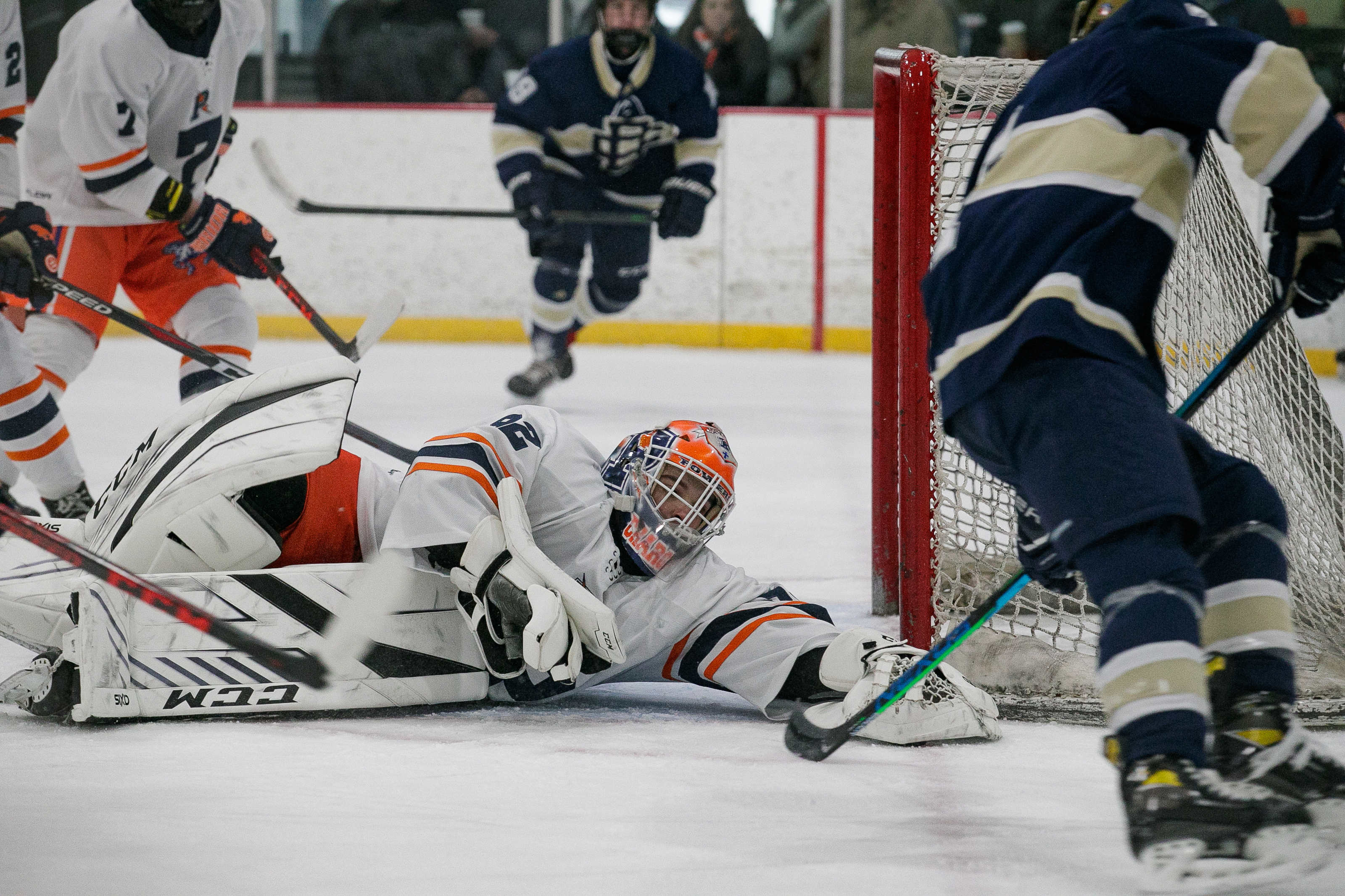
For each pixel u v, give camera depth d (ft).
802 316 103.04
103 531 26.78
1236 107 17.92
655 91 73.51
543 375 76.33
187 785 21.33
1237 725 18.25
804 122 100.63
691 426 26.23
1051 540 18.47
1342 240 19.31
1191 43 18.25
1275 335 30.86
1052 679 27.27
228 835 19.12
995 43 98.53
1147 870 16.14
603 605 24.47
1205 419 31.76
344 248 103.91
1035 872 17.98
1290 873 15.62
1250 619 18.61
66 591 25.99
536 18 102.83
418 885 17.38
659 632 26.18
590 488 26.73
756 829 19.66
